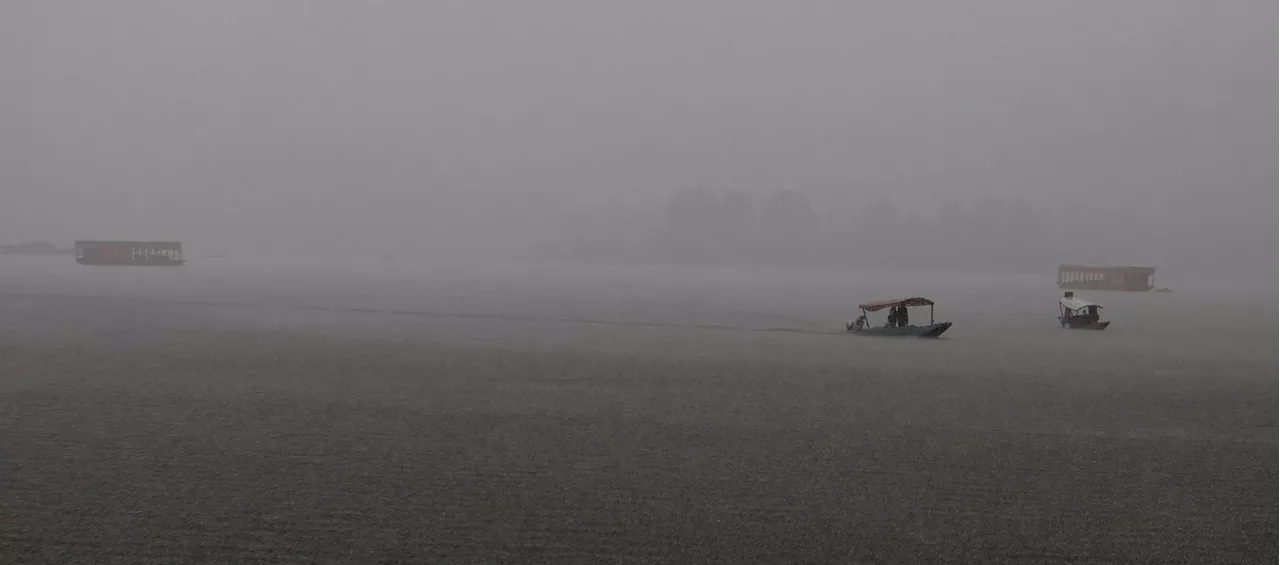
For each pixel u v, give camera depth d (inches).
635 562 625.0
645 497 767.1
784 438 997.2
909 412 1168.2
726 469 860.0
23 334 1925.4
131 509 714.2
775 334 2263.8
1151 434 1042.1
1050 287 5767.7
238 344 1809.8
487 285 4741.6
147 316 2432.3
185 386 1270.9
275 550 633.6
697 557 636.7
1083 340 2213.3
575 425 1048.2
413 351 1750.7
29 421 1016.9
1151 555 651.5
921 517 726.5
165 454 879.1
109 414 1063.6
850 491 792.9
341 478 808.3
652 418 1097.4
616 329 2336.4
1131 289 5108.3
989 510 745.6
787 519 716.7
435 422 1050.1
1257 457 929.5
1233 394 1350.9
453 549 642.2
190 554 624.4
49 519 688.4
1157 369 1649.9
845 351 1883.6
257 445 921.5
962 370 1600.6
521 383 1363.2
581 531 682.8
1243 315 3250.5
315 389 1267.2
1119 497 784.3
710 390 1326.3
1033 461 904.3
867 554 646.5
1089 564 634.8
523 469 848.3
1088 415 1161.4
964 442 988.6
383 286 4384.8
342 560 618.5
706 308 3218.5
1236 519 727.7
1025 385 1424.7
